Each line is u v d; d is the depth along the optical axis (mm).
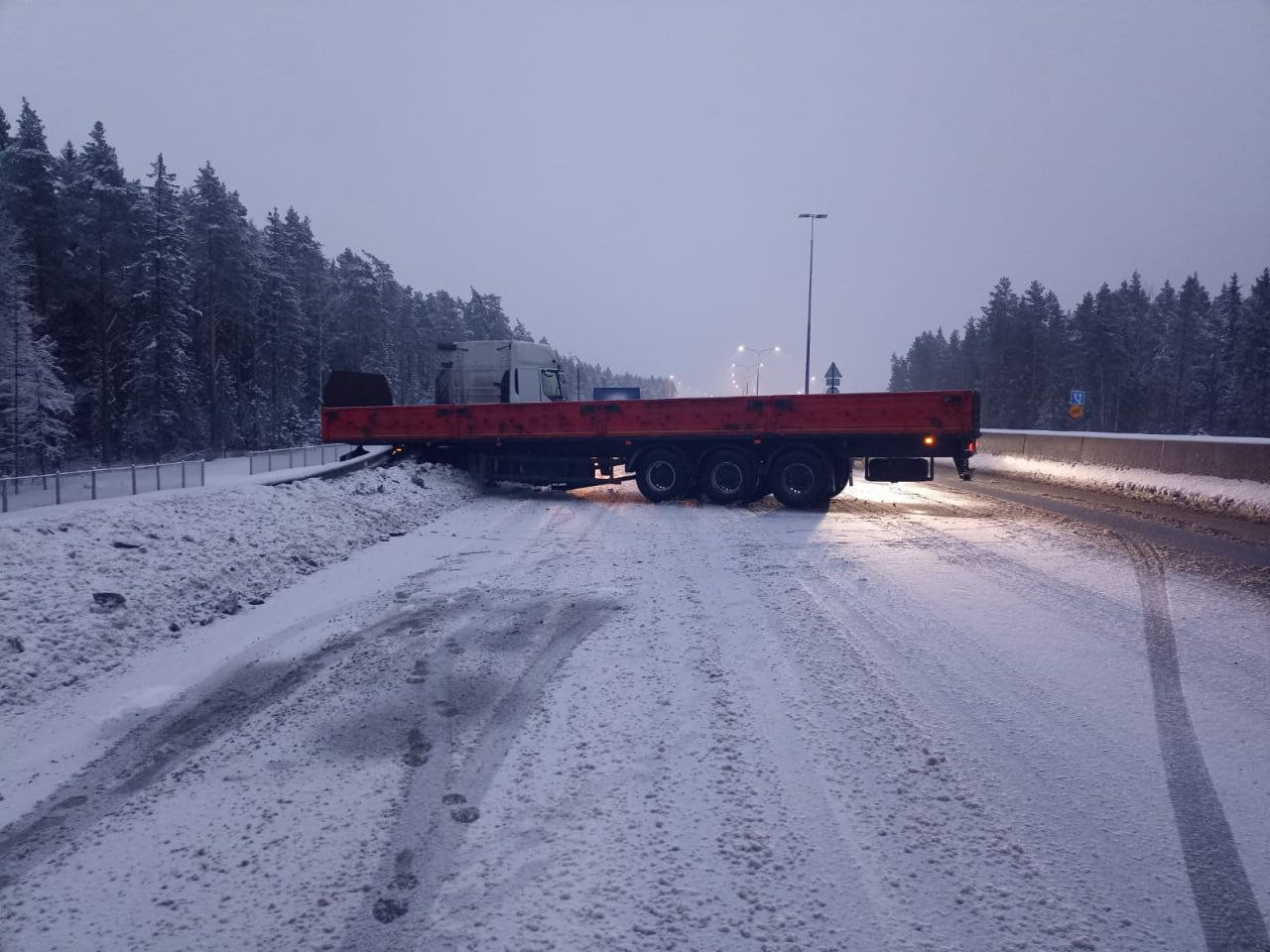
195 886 4090
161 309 48375
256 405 59562
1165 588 9992
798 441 18328
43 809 5000
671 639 8102
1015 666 7168
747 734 5777
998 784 5000
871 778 5090
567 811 4738
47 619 8141
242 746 5859
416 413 21141
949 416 17453
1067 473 23922
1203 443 18797
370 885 4039
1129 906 3797
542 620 8953
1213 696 6449
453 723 6137
